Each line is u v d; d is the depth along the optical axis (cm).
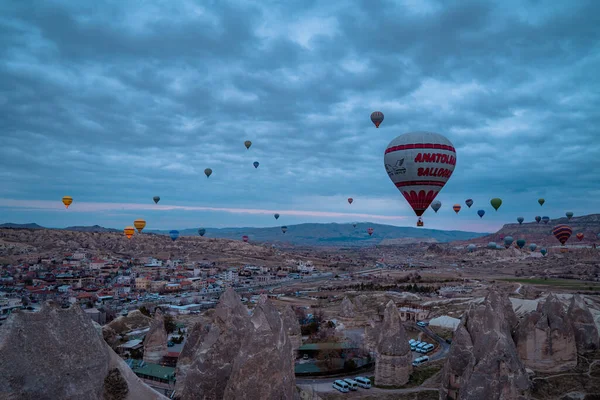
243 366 3155
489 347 4256
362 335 9106
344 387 6094
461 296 14762
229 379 3241
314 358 7650
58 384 2388
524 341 5806
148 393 2797
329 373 6925
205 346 3784
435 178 6712
